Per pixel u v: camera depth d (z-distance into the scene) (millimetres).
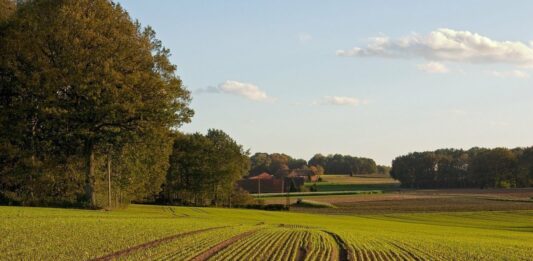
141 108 60562
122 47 61406
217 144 135625
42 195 64688
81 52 58188
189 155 130750
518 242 48094
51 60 60031
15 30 58938
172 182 130625
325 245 34969
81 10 59969
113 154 69312
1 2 63156
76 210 56125
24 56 58562
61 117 58875
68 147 64000
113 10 62844
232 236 36469
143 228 37281
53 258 23469
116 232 33500
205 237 34562
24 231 30875
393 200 160500
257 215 78812
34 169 62344
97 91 57844
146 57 63438
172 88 64812
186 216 63219
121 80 59531
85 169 66438
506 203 145375
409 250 34750
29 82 57469
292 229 48031
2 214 40438
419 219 96188
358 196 179000
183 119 66125
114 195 75250
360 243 37656
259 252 29688
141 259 24484
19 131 59875
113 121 61500
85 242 28281
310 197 170875
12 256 23453
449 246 38312
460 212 115750
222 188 132375
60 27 58312
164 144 72688
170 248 28312
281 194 179000
